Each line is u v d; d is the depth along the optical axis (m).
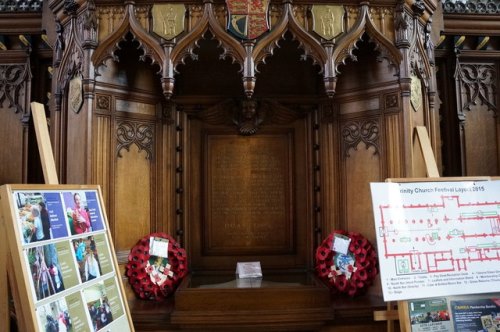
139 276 3.05
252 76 2.77
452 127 3.97
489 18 3.94
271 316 2.67
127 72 3.33
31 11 3.76
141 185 3.37
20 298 1.61
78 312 1.86
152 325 2.77
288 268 3.62
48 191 1.90
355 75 3.43
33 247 1.70
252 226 3.67
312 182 3.63
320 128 3.63
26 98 3.81
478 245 2.28
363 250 3.08
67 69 3.24
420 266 2.20
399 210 2.26
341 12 2.91
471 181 2.39
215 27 2.83
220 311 2.70
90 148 3.02
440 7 3.83
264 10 2.84
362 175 3.34
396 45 2.99
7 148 3.80
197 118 3.71
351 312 2.77
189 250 3.58
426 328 2.15
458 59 3.99
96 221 2.22
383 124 3.21
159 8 2.86
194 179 3.67
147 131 3.46
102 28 2.96
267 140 3.73
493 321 2.20
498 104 4.02
